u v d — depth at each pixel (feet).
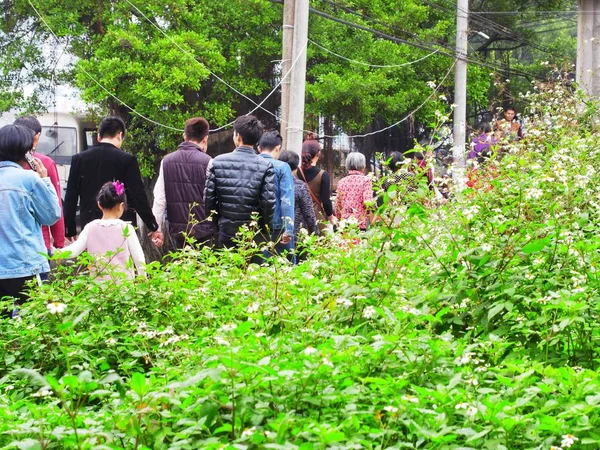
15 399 15.31
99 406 14.66
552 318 15.16
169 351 15.57
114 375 11.39
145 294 18.74
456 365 13.25
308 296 16.62
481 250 16.53
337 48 88.17
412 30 92.43
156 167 80.59
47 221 23.15
